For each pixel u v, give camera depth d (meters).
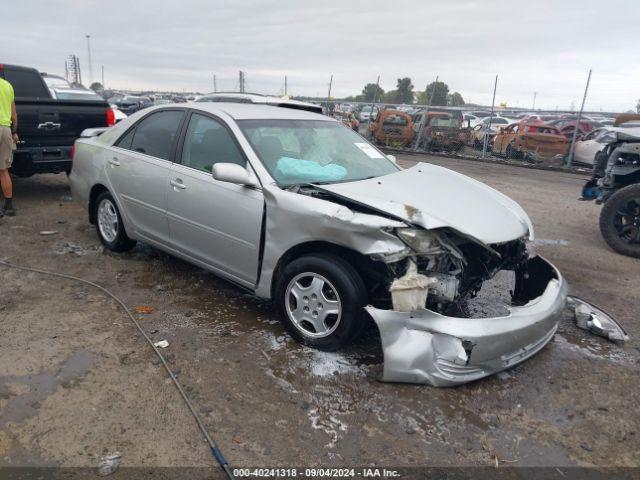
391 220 3.29
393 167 4.82
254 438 2.83
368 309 3.28
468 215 3.68
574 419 3.15
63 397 3.08
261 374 3.41
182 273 5.09
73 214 7.14
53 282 4.74
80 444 2.72
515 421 3.10
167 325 4.02
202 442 2.78
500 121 22.23
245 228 3.94
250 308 4.38
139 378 3.31
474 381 3.46
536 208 9.41
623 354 3.99
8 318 4.01
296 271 3.68
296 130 4.56
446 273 3.43
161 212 4.69
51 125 7.43
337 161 4.47
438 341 3.20
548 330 3.62
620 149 6.94
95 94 14.07
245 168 4.02
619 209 6.60
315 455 2.73
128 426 2.87
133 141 5.11
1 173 6.66
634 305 5.00
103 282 4.80
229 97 7.88
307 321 3.71
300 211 3.56
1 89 6.32
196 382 3.29
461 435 2.94
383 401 3.19
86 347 3.64
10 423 2.84
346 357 3.64
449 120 18.36
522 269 4.36
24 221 6.69
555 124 20.80
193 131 4.55
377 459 2.72
